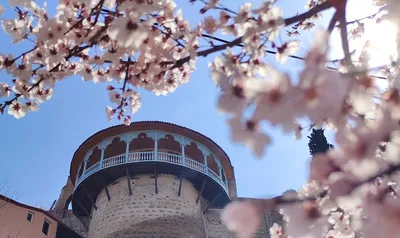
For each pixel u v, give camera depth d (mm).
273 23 2822
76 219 26359
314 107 1746
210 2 3494
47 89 4523
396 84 2184
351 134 1863
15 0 4047
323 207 2104
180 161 22531
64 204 28359
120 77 4574
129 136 23266
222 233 25750
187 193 23031
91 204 24922
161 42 3969
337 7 2961
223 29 3564
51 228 21875
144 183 22172
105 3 4137
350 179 1810
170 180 22578
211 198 25516
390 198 1768
